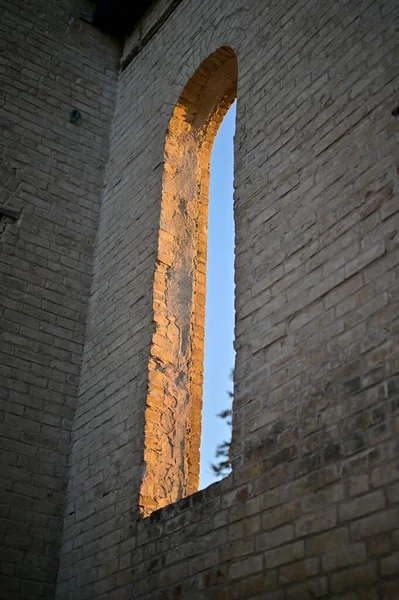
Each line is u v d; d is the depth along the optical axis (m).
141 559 6.39
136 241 8.40
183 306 7.84
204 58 8.54
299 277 6.06
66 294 8.71
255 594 5.22
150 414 7.14
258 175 6.97
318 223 6.08
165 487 6.94
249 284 6.56
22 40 9.83
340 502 4.92
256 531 5.43
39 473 7.77
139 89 9.71
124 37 10.67
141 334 7.67
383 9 6.25
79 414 8.12
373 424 4.94
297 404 5.59
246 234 6.83
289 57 7.16
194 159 8.75
